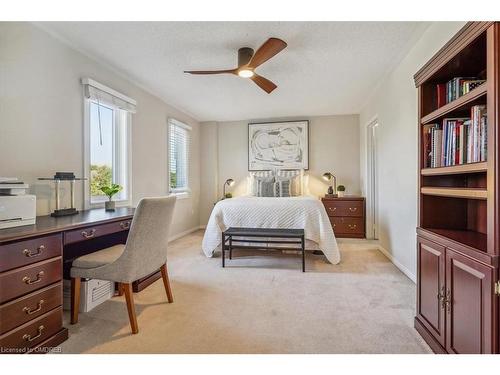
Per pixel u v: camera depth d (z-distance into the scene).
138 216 1.68
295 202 3.33
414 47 2.46
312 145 5.20
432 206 1.63
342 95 3.96
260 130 5.41
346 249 3.71
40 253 1.46
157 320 1.83
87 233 1.78
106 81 2.90
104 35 2.30
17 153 2.00
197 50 2.57
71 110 2.46
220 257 3.38
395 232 2.99
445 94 1.57
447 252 1.34
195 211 5.34
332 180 5.12
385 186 3.34
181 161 4.85
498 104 1.02
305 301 2.11
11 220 1.54
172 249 3.77
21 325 1.36
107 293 2.17
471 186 1.57
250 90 3.72
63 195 2.38
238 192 5.54
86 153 2.62
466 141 1.34
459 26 1.79
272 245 3.43
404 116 2.69
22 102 2.03
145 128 3.63
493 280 1.04
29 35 2.08
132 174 3.33
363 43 2.44
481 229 1.49
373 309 1.96
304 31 2.25
